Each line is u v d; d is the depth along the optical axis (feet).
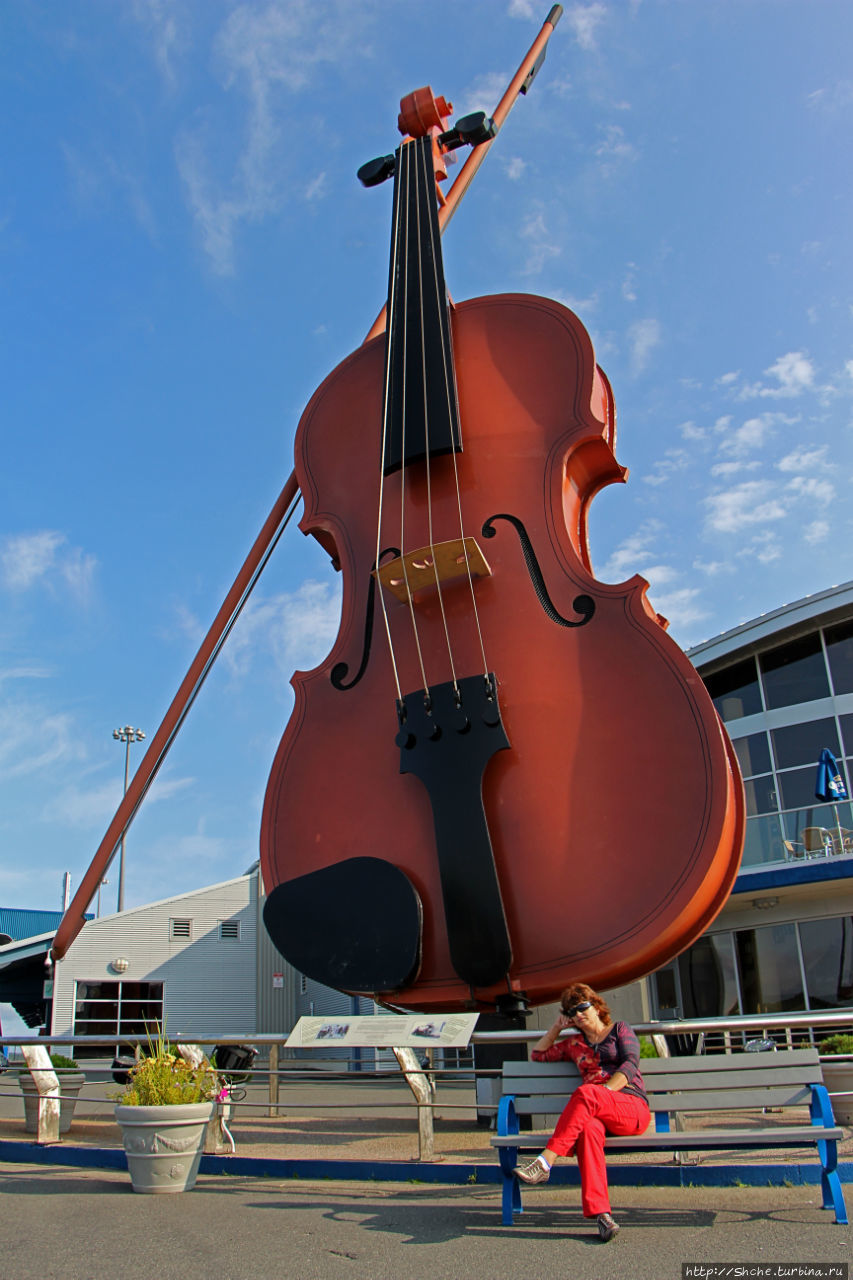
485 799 14.98
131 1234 12.12
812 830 49.52
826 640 58.85
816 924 50.44
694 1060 13.41
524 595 16.47
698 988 54.34
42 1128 20.10
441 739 15.39
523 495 17.57
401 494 18.60
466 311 20.03
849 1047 25.68
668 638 14.96
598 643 15.43
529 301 19.60
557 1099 13.53
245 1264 10.54
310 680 17.54
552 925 14.03
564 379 18.47
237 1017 79.97
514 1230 12.11
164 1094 15.97
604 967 13.65
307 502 20.02
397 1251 11.06
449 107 27.02
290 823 16.46
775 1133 12.19
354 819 16.03
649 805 14.10
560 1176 15.56
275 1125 24.91
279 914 15.65
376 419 19.93
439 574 16.84
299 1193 15.15
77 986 77.87
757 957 52.16
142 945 80.12
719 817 13.64
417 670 16.58
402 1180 16.15
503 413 18.56
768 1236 11.23
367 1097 37.27
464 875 14.47
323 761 16.70
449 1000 14.55
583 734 14.88
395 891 14.94
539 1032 14.03
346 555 18.81
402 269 21.20
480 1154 17.98
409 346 19.71
